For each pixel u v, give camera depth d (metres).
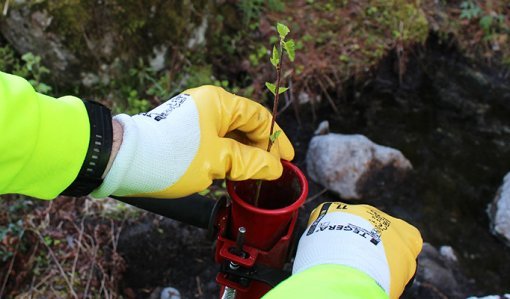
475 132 2.64
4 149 0.80
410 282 1.11
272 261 1.12
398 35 2.71
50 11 1.98
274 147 1.17
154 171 1.01
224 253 1.08
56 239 1.84
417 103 2.75
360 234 1.01
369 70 2.65
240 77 2.51
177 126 1.06
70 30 2.02
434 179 2.42
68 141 0.87
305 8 2.75
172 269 1.95
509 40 2.93
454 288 2.04
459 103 2.76
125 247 1.92
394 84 2.79
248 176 1.08
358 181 2.25
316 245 1.00
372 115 2.65
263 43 2.58
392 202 2.31
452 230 2.26
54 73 2.14
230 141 1.11
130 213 1.97
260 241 1.09
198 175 1.07
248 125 1.18
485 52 2.90
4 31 2.14
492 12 2.99
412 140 2.58
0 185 0.84
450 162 2.50
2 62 2.14
